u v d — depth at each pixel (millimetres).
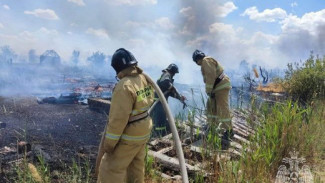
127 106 2455
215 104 4902
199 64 5059
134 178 2926
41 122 6234
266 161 3273
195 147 4262
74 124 6277
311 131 4383
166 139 4797
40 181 3125
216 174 3234
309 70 7305
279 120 4004
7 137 4887
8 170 3346
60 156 4031
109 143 2486
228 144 4359
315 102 6027
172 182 3391
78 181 3186
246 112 5305
